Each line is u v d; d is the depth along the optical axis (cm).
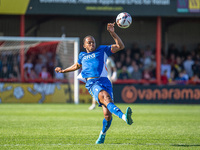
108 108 1578
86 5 5288
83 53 1780
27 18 6138
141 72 6031
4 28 6072
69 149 1538
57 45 5594
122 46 1705
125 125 2536
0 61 5288
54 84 5231
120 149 1541
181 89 5412
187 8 5494
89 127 2364
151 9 5422
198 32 6681
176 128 2362
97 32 6462
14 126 2397
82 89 5319
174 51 6388
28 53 5597
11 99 5112
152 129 2303
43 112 3556
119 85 5328
